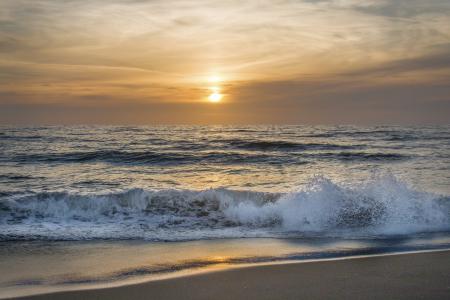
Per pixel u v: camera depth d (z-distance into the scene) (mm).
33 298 4840
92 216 9391
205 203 9883
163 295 4945
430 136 43438
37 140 38219
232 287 5199
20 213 9289
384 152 27094
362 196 9602
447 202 9594
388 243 7434
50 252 6895
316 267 6008
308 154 26188
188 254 6812
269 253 6844
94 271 5902
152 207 9750
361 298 4738
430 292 4883
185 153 25984
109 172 18875
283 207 9328
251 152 27250
